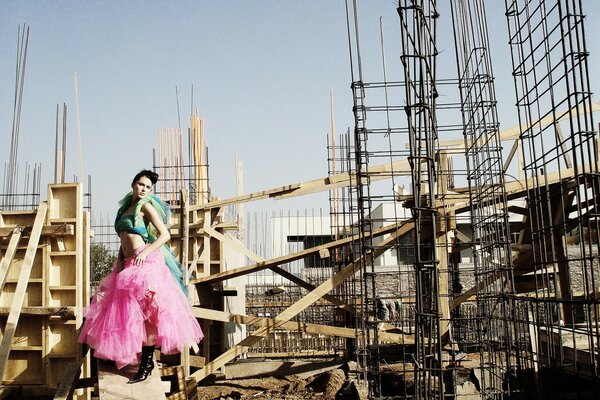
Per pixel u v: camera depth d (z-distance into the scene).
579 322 10.36
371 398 9.30
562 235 10.76
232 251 14.76
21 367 9.89
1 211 10.19
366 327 10.84
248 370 13.22
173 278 6.59
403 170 11.16
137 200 6.48
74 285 10.05
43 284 10.00
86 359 9.77
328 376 12.27
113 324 6.04
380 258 26.69
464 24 7.91
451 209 10.17
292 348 15.44
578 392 6.19
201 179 13.92
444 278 10.09
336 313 15.70
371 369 10.36
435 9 5.92
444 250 10.12
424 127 5.41
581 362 7.28
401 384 10.56
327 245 11.61
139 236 6.40
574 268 15.88
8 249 9.73
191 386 7.67
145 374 6.16
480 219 8.23
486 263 9.35
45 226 9.98
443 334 10.02
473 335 11.91
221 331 13.77
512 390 7.85
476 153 8.06
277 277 26.83
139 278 6.09
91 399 10.05
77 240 10.09
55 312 9.77
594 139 4.77
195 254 12.50
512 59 6.20
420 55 5.38
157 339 6.23
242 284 15.69
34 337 9.90
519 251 10.96
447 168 12.01
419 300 5.46
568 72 4.91
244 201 12.36
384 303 14.86
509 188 10.59
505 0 6.23
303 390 11.95
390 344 12.77
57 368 9.88
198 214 12.69
